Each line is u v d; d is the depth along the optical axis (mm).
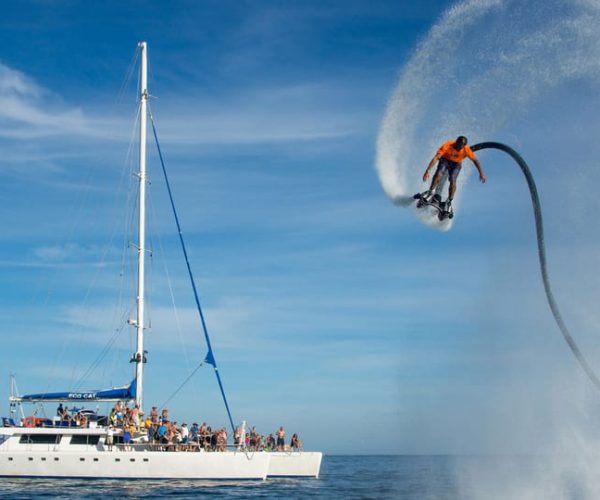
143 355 49094
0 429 45031
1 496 38906
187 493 41156
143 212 51094
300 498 39688
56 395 47000
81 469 44781
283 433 51031
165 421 47281
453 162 16875
